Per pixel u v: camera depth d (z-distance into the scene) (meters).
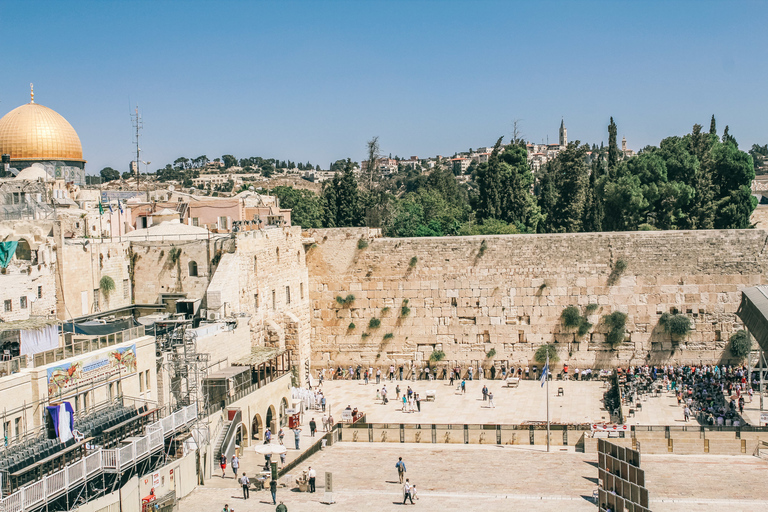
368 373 81.00
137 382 49.31
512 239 79.88
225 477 51.50
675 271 77.94
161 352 53.59
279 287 77.62
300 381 76.94
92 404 45.09
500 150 130.62
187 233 75.12
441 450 57.59
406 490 43.91
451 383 78.50
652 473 49.19
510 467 51.84
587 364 79.31
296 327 76.75
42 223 61.44
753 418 61.44
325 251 83.06
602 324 78.88
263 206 113.56
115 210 84.94
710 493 44.44
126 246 71.56
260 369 69.62
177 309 67.75
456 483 48.25
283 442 60.31
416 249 81.31
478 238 80.38
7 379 39.12
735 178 102.19
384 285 81.94
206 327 62.00
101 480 40.72
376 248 82.00
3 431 38.72
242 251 70.62
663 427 56.56
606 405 68.19
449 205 138.12
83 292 64.06
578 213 106.25
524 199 111.00
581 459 53.84
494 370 80.38
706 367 77.44
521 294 79.88
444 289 81.00
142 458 42.69
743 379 73.00
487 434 59.50
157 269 71.56
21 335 44.88
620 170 102.12
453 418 65.62
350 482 49.03
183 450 48.28
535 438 58.81
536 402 70.31
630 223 97.88
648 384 72.25
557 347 79.56
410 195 148.75
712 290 77.50
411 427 60.31
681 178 99.44
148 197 101.81
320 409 70.25
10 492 34.72
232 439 54.50
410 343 81.69
